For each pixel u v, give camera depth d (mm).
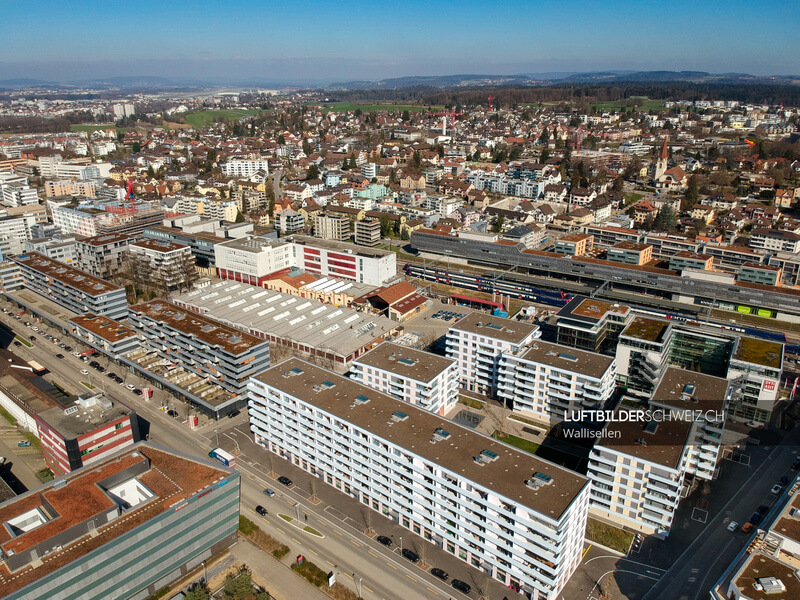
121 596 129750
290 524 157375
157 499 136000
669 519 149375
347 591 136125
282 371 187625
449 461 143500
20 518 132000
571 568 139875
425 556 147375
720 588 122500
